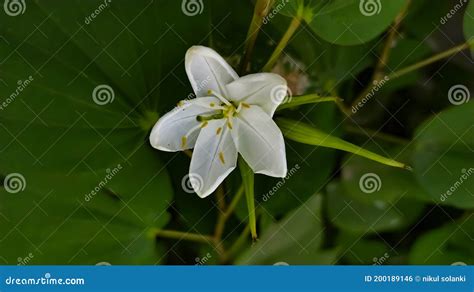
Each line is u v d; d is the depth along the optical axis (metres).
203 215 0.51
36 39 0.49
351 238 0.51
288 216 0.51
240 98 0.47
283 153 0.46
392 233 0.52
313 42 0.50
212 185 0.47
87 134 0.49
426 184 0.50
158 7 0.49
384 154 0.51
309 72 0.50
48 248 0.50
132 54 0.49
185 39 0.49
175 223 0.51
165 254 0.51
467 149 0.50
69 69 0.49
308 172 0.50
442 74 0.51
